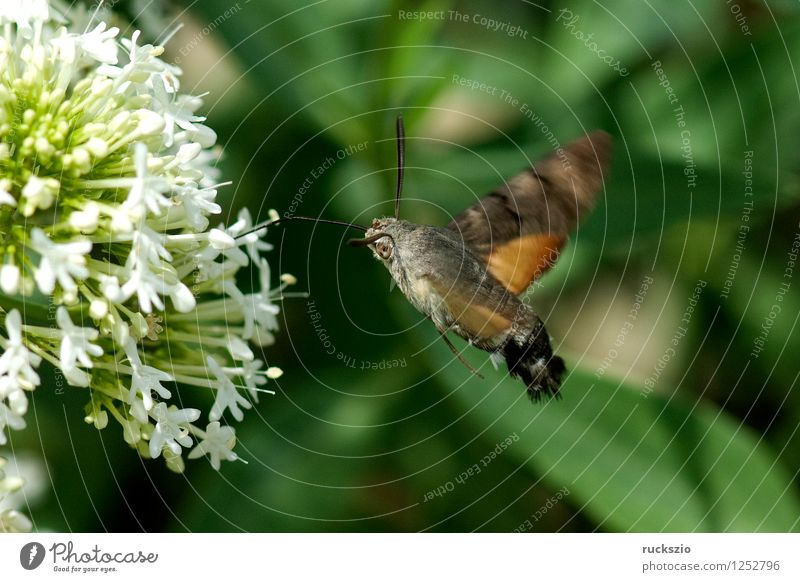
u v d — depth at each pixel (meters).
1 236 0.45
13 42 0.46
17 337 0.44
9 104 0.45
